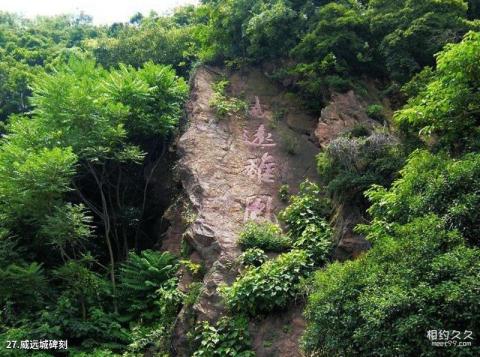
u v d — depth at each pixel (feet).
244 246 36.68
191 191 42.14
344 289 22.25
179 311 36.76
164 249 44.16
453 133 28.30
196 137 46.01
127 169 52.49
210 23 57.36
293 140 46.62
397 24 45.91
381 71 47.98
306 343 23.57
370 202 33.53
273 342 29.89
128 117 47.88
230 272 34.78
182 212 42.88
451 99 26.71
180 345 32.42
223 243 36.91
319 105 48.85
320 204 38.14
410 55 43.88
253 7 54.34
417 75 39.75
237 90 52.75
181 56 68.33
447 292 18.31
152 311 40.27
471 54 25.73
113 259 46.16
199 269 36.76
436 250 20.52
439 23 42.91
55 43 114.21
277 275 31.96
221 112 48.62
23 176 37.55
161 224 48.26
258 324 31.17
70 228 38.47
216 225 38.60
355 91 45.24
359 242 32.83
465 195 21.80
